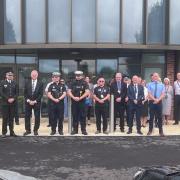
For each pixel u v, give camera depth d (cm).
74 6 2112
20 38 2128
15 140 1452
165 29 2136
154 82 1583
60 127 1573
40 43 2112
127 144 1387
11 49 2161
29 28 2127
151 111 1579
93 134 1593
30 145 1356
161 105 1580
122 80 1664
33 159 1152
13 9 2133
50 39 2117
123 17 2114
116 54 2208
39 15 2123
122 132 1644
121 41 2112
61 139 1480
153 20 2136
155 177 495
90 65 2206
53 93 1558
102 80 1606
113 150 1281
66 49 2167
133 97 1588
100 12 2108
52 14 2119
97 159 1156
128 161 1134
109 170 1036
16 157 1175
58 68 2209
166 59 2211
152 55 2212
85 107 1579
